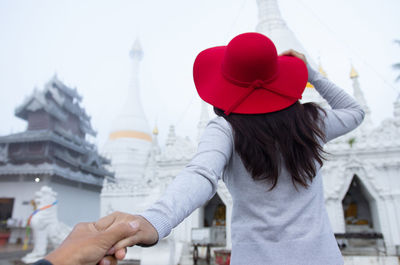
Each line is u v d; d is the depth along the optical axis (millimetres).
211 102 1476
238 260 1276
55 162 31703
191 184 1054
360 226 16969
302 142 1368
